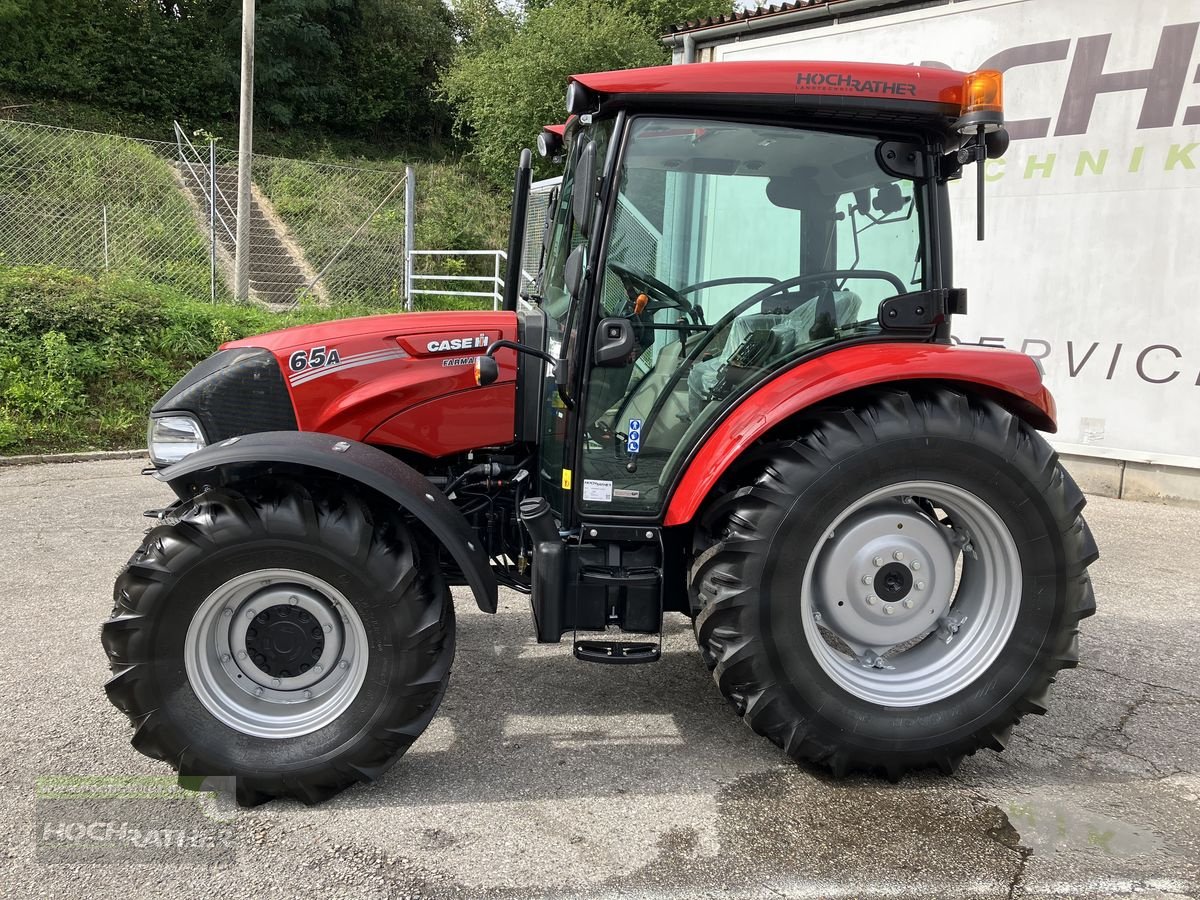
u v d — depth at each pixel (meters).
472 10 25.62
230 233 13.20
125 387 7.60
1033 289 6.78
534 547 2.58
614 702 3.08
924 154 2.61
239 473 2.54
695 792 2.49
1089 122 6.39
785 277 2.64
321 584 2.34
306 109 23.09
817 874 2.12
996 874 2.14
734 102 2.41
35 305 7.69
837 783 2.56
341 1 23.75
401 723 2.39
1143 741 2.86
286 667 2.43
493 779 2.54
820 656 2.54
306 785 2.35
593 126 2.51
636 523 2.68
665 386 2.65
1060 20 6.45
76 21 19.52
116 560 4.50
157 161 13.29
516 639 3.65
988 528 2.57
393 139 24.88
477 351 2.90
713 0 20.53
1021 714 2.60
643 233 2.54
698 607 2.56
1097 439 6.58
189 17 21.73
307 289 12.81
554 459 2.79
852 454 2.42
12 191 11.49
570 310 2.59
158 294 9.21
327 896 2.01
